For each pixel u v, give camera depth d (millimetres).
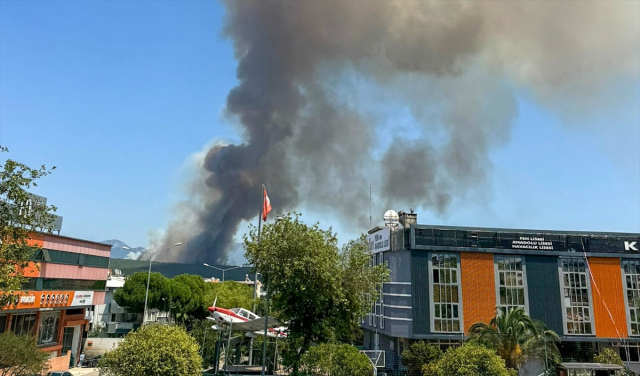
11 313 45375
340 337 35781
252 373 47125
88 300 57031
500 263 59125
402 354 54875
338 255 32938
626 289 60188
